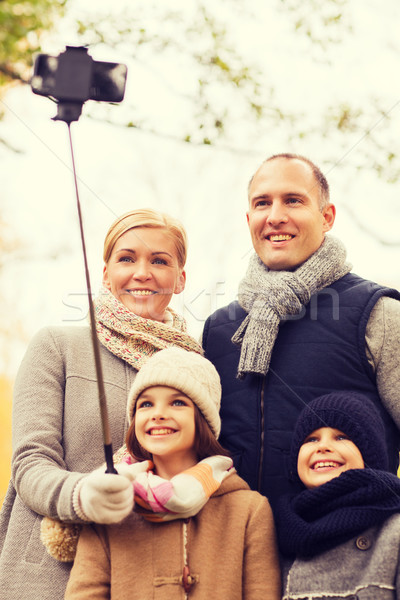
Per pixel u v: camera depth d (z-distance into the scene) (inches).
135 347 89.0
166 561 75.4
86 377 86.4
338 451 78.9
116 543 76.2
